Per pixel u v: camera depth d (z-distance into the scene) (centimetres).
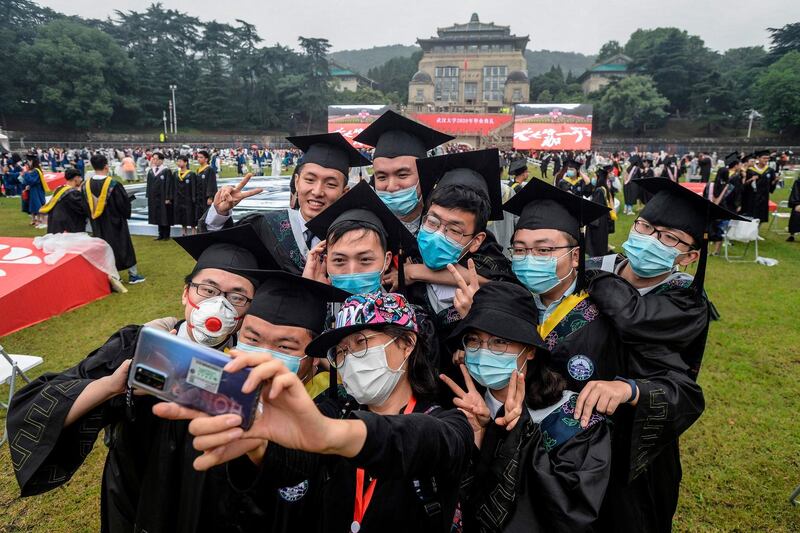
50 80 5859
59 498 335
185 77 7312
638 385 196
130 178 2344
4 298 599
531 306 199
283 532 181
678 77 7256
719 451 383
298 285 194
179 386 117
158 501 183
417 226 300
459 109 8075
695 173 2644
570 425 192
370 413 141
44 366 517
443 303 251
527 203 252
